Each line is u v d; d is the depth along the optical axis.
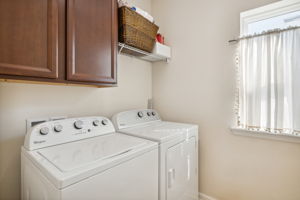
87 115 1.50
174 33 1.98
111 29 1.28
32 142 0.93
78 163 0.76
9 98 1.07
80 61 1.07
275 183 1.35
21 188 1.00
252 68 1.42
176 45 1.96
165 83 2.08
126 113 1.59
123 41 1.40
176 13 1.96
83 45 1.08
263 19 1.48
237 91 1.52
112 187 0.80
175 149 1.29
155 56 1.90
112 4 1.30
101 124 1.33
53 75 0.94
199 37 1.77
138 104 2.02
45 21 0.91
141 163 0.97
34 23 0.87
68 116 1.36
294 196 1.27
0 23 0.76
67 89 1.36
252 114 1.42
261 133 1.38
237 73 1.52
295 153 1.26
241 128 1.49
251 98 1.43
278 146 1.34
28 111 1.15
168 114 2.06
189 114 1.87
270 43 1.33
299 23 1.31
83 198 0.68
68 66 1.01
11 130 1.08
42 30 0.90
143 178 0.99
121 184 0.85
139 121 1.66
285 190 1.31
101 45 1.20
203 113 1.76
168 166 1.21
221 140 1.64
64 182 0.62
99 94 1.60
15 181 1.09
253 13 1.49
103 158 0.82
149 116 1.81
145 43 1.60
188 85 1.87
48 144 0.99
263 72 1.37
